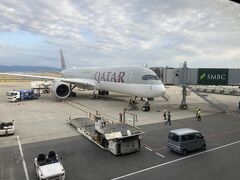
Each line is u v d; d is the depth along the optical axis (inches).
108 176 570.9
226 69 1496.1
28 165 631.8
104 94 2183.8
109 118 1195.9
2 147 766.5
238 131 997.8
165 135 920.9
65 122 1114.7
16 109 1443.2
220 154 726.5
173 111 1443.2
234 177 568.4
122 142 704.4
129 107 1535.4
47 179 525.0
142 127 1036.5
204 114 1381.6
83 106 1569.9
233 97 2337.6
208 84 1533.0
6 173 584.4
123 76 1517.0
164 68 1593.3
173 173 589.3
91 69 2007.9
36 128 1000.9
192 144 728.3
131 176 571.5
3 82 4758.9
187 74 1546.5
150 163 652.1
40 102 1747.0
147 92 1343.5
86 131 893.2
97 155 708.7
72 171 597.6
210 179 557.3
